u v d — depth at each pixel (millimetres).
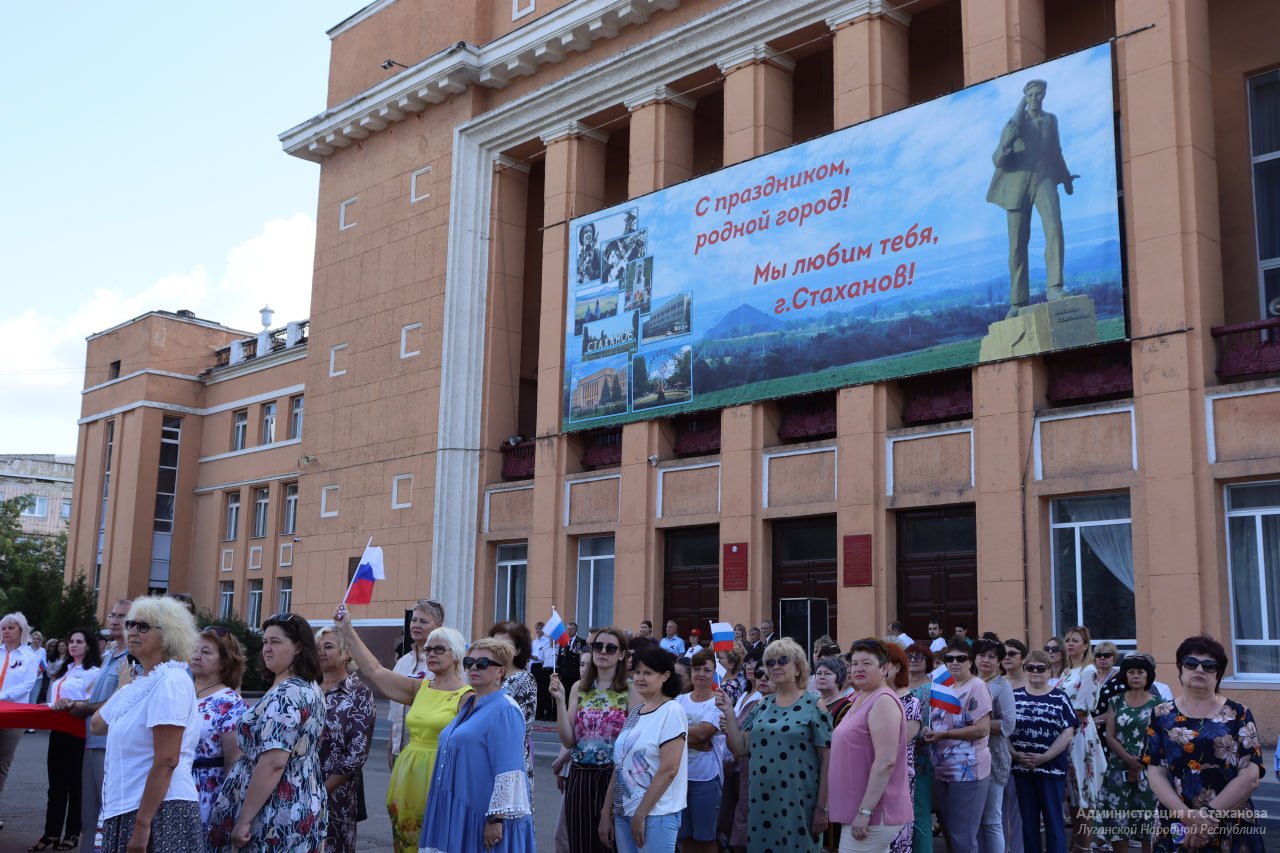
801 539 21594
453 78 28812
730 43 23453
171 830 5676
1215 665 6309
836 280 20922
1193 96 17500
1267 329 16547
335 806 7398
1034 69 18797
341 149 32906
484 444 27844
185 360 42969
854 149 21016
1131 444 17281
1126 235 17844
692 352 23094
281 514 38344
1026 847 9281
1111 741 9180
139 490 41219
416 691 7223
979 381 18875
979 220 19141
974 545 19141
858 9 21453
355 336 31297
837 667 8438
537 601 25422
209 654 6453
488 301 28500
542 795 14000
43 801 13133
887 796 6727
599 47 26484
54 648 18938
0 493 76188
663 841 6812
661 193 24266
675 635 21438
